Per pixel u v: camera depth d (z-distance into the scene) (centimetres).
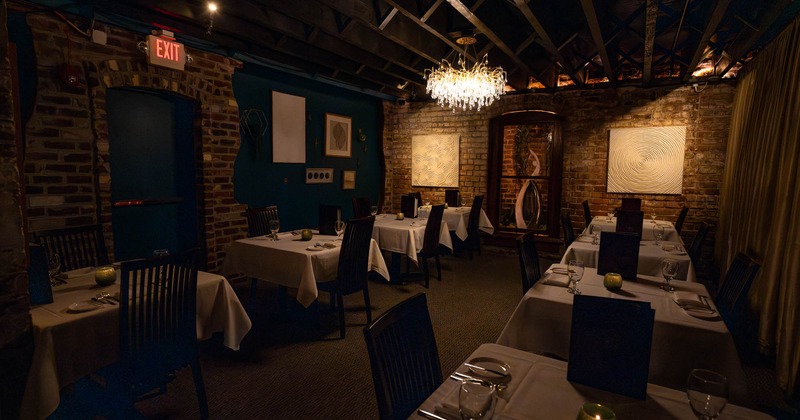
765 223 352
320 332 345
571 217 633
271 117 527
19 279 129
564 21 419
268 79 523
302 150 575
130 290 224
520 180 685
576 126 619
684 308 209
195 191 448
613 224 504
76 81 325
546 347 221
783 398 261
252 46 451
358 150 688
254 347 316
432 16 374
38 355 170
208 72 432
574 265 234
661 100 567
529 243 308
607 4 399
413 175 748
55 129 320
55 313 189
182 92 408
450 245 528
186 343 218
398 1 328
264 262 347
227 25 380
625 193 596
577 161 622
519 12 421
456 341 333
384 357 137
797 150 297
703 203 554
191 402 243
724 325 189
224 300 251
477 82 484
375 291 461
